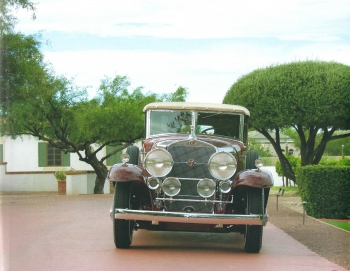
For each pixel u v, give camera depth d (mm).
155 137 8367
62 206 14992
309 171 11922
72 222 10984
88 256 6895
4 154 26812
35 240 8344
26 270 6035
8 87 16859
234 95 17297
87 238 8594
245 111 8531
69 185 22531
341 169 11742
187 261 6648
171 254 7141
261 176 7043
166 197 7223
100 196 20000
